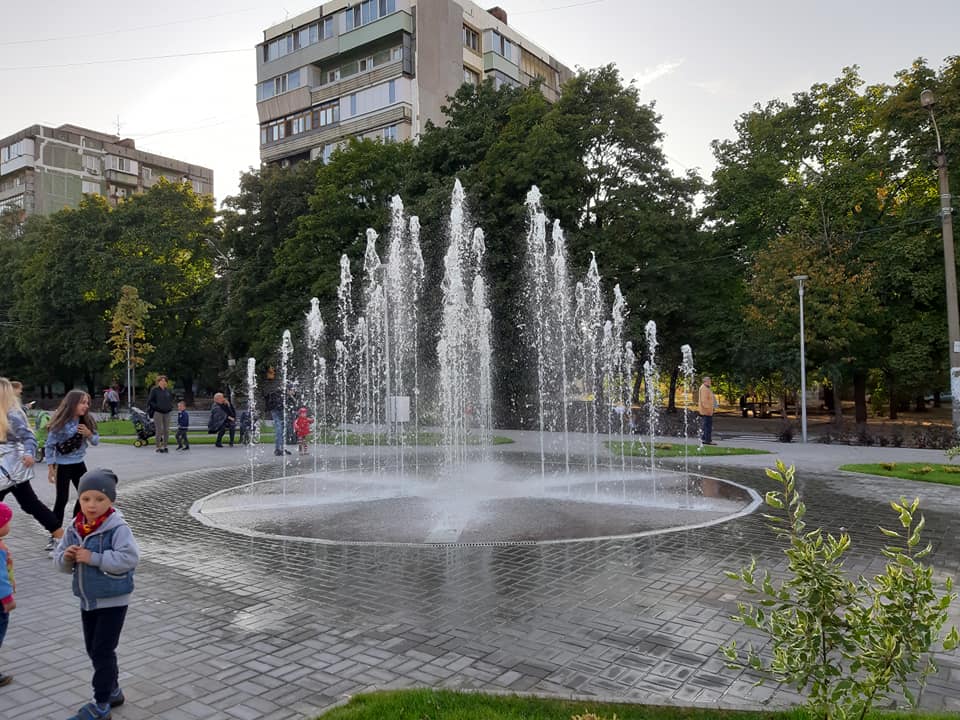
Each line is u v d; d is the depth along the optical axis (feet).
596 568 21.76
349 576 21.12
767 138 92.79
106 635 12.01
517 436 75.77
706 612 17.57
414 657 14.79
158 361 135.74
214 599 19.01
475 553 23.79
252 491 38.45
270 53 153.48
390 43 134.82
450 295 73.36
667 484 40.09
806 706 9.92
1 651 15.62
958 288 76.23
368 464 51.57
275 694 13.10
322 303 94.12
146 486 40.60
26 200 217.77
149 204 136.77
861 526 27.94
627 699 12.35
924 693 12.96
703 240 95.96
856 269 78.95
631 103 86.69
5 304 165.68
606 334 82.74
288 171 106.22
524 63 158.61
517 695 12.40
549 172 81.56
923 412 132.05
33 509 21.90
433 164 92.94
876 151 82.28
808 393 174.50
